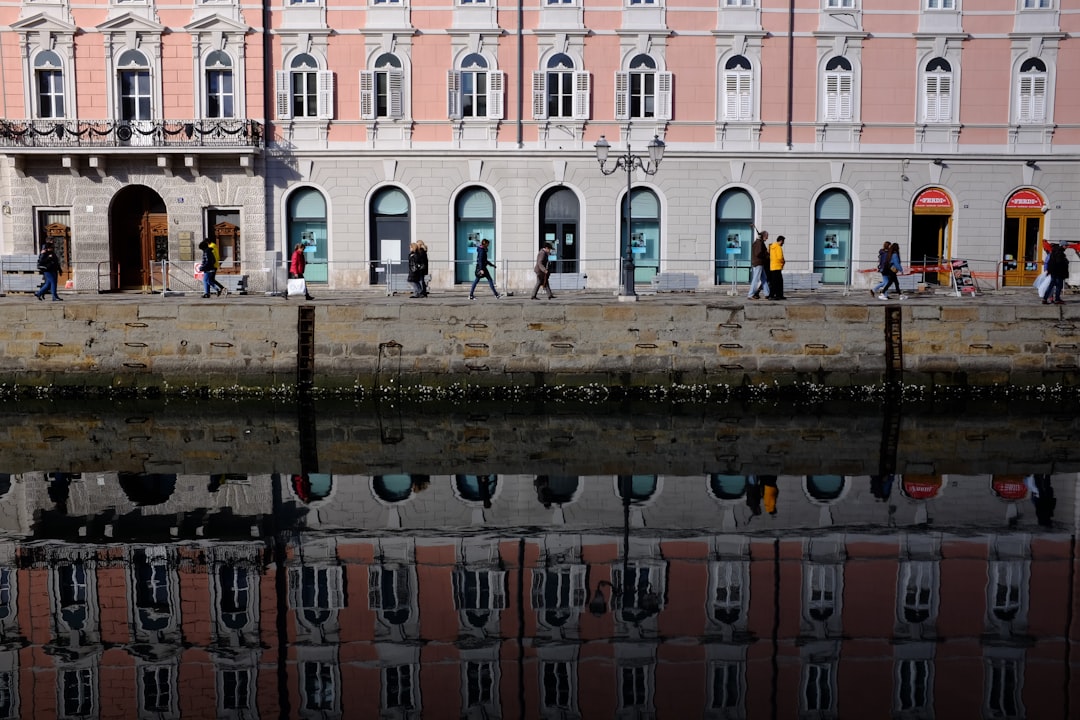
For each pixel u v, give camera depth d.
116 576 12.73
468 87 34.06
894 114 34.06
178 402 24.84
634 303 25.44
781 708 9.38
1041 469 17.89
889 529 14.30
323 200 34.12
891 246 28.67
